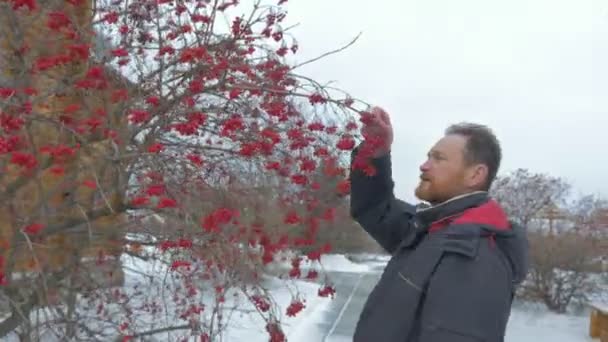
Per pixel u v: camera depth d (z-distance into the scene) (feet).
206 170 8.32
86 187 9.84
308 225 8.64
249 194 8.48
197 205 7.72
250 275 8.09
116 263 10.98
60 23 8.56
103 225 10.96
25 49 8.75
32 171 8.55
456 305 4.28
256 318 20.77
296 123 8.14
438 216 5.04
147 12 9.39
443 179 5.20
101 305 10.78
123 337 9.36
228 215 7.22
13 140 6.68
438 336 4.24
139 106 8.91
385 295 4.97
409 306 4.63
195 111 8.32
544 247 42.37
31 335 9.22
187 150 8.80
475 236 4.54
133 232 10.26
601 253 45.70
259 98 8.39
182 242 8.10
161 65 8.86
